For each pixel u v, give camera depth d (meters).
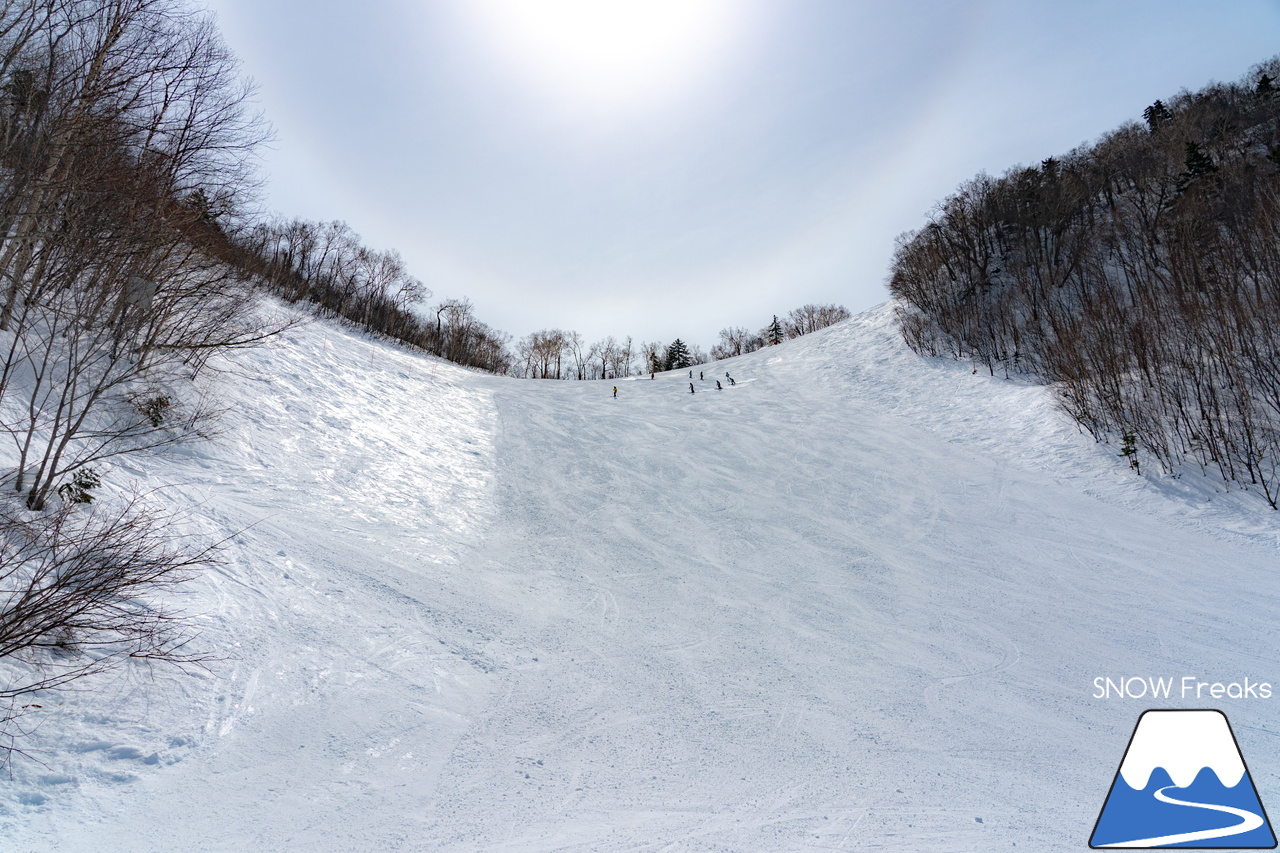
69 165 7.48
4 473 6.30
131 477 8.13
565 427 23.30
